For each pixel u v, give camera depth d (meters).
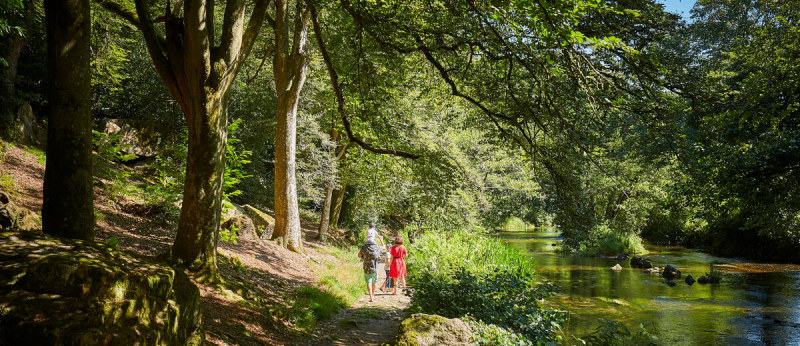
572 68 6.05
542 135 9.04
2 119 11.75
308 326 6.55
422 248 14.82
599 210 28.48
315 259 12.12
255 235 11.33
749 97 10.38
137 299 2.87
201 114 5.91
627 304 11.71
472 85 8.77
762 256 21.17
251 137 19.92
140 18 5.89
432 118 16.41
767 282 15.15
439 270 9.23
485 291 7.03
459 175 9.52
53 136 3.73
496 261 11.88
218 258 7.94
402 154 9.13
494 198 25.55
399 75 9.64
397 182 14.66
